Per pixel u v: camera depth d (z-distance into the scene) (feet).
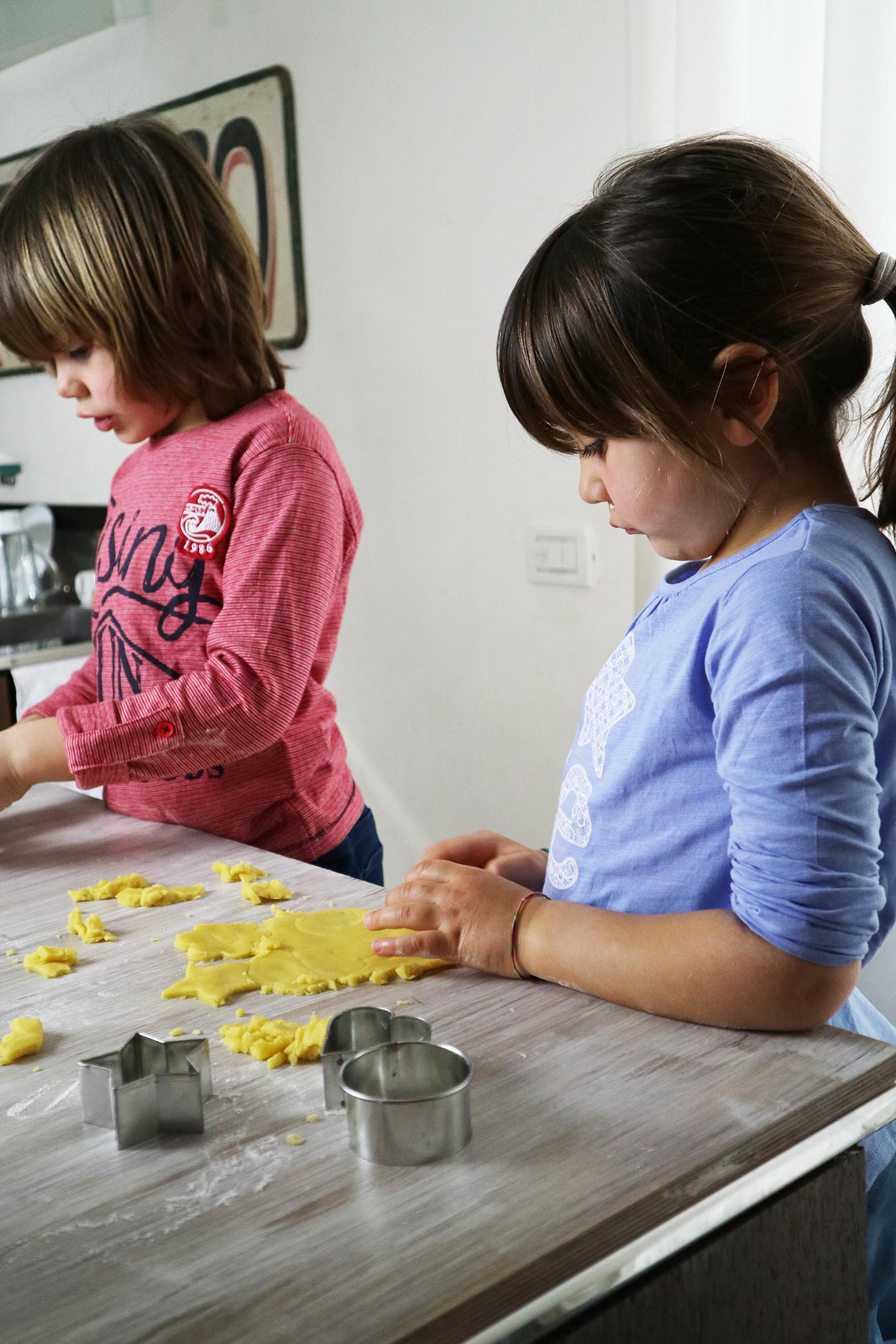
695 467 2.19
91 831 3.59
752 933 2.07
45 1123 1.94
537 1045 2.10
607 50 5.72
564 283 2.17
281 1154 1.81
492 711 7.13
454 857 3.03
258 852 3.31
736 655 2.14
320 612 3.58
